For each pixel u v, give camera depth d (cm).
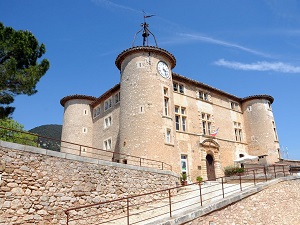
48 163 972
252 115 2900
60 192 972
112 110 2488
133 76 2016
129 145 1859
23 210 855
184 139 2283
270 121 2869
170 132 1977
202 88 2639
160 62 2111
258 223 1094
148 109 1905
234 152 2684
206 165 2377
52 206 934
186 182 1817
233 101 2936
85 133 2767
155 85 2000
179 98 2378
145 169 1359
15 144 900
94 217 1046
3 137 1838
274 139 2795
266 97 2933
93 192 1080
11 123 1956
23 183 881
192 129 2380
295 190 1445
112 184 1168
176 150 1970
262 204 1163
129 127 1903
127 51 2083
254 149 2797
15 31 1488
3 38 1423
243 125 2941
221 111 2745
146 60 2048
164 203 1288
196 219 842
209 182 1967
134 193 1252
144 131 1845
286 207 1313
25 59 1494
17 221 830
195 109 2483
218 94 2795
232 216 984
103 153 2491
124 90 2041
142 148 1806
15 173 870
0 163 844
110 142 2433
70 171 1031
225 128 2712
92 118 2873
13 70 1335
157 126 1891
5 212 812
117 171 1213
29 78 1414
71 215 977
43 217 897
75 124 2759
